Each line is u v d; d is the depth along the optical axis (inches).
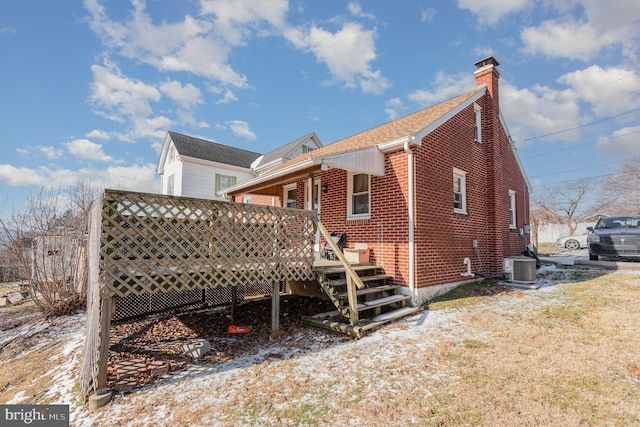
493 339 190.1
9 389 190.1
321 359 175.6
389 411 122.0
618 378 139.2
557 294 280.8
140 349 201.3
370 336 207.9
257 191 453.7
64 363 207.9
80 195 418.6
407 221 279.0
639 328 190.9
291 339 213.2
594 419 111.1
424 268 280.8
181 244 181.6
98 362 142.6
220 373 163.0
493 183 377.1
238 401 133.5
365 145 313.3
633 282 301.7
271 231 222.5
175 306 294.5
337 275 265.0
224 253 197.9
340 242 332.8
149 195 169.6
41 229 383.6
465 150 352.2
